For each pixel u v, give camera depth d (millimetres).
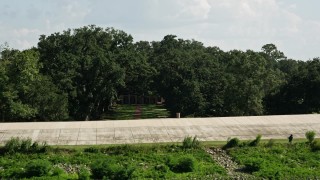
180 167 36562
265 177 35062
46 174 34406
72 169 36750
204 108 90750
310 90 88062
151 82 103938
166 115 103625
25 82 63250
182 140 45656
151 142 44438
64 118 75062
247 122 53719
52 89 74875
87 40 92312
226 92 88750
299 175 35469
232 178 34812
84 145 42781
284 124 53312
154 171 35594
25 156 38875
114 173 33625
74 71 84688
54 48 89562
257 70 87812
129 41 99938
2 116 62062
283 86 91875
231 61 96125
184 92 92188
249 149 41906
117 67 87375
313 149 42719
